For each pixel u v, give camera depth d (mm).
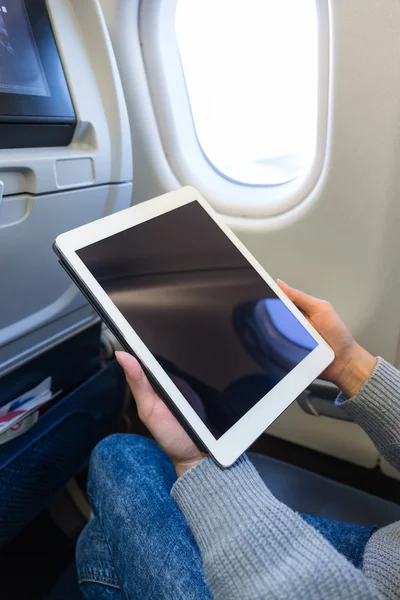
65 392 934
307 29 760
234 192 928
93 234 536
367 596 369
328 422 1041
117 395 1038
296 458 1147
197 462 507
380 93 689
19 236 635
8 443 763
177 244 593
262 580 389
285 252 898
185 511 476
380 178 742
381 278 818
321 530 616
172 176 946
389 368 587
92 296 506
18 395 793
